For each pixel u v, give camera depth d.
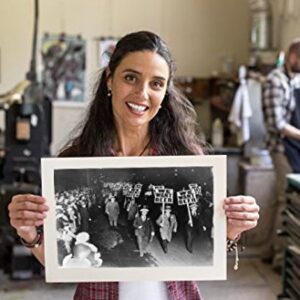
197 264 1.27
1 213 3.60
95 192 1.25
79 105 4.98
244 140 4.24
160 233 1.27
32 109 3.59
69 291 3.49
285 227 2.52
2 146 3.71
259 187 4.12
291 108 3.66
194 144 1.44
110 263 1.27
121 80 1.27
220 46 5.09
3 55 4.86
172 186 1.26
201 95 5.05
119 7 4.94
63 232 1.26
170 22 5.02
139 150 1.40
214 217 1.26
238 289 3.53
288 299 2.50
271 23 4.64
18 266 3.63
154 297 1.33
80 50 4.93
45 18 4.87
